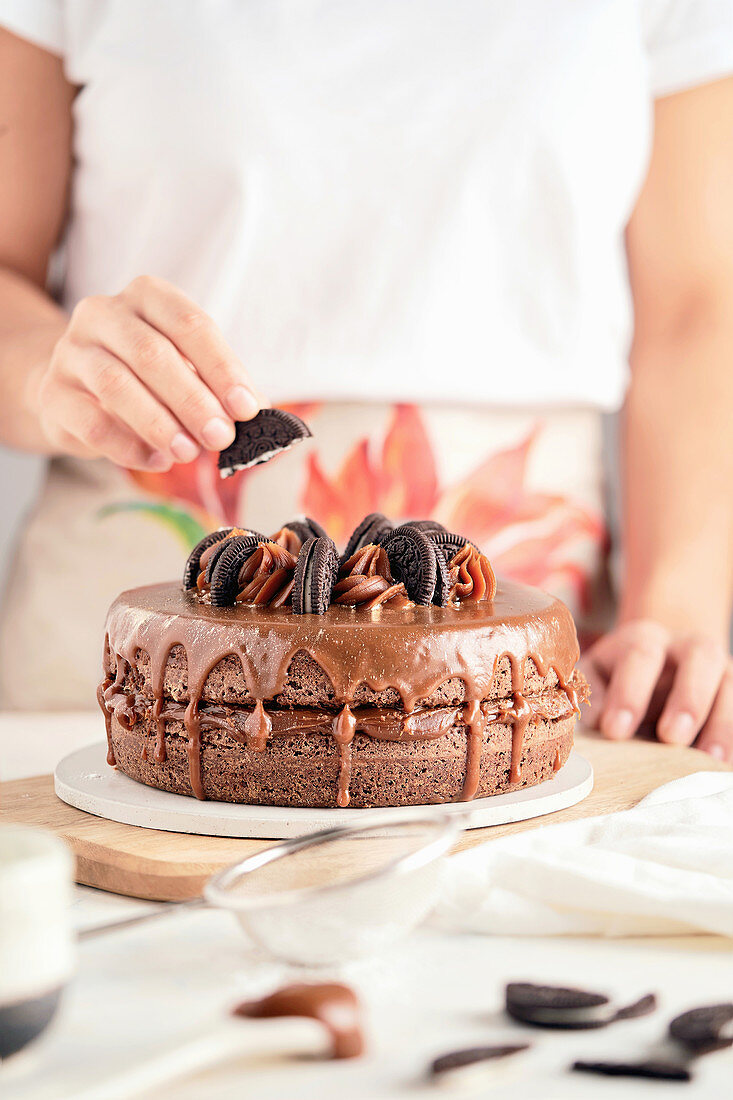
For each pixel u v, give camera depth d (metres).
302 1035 0.90
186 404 1.71
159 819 1.53
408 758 1.54
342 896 1.04
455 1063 0.89
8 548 4.64
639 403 2.88
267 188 2.59
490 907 1.22
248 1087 0.89
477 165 2.60
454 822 1.12
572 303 2.70
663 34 2.92
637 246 3.00
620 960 1.17
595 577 2.90
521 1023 1.00
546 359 2.73
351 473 2.67
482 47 2.61
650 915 1.19
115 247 2.72
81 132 2.71
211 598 1.69
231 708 1.55
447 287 2.63
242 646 1.53
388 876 1.05
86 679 2.70
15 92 2.66
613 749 2.02
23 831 0.94
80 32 2.63
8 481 4.63
